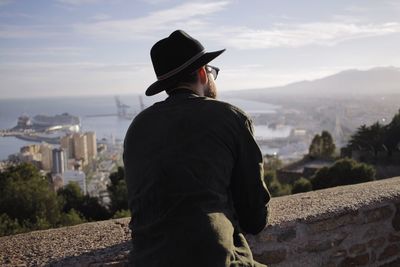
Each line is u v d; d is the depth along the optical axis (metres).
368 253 2.57
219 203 1.28
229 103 1.43
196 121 1.34
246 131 1.36
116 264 1.81
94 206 25.08
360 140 41.78
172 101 1.43
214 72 1.63
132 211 1.38
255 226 1.43
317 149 48.31
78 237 2.04
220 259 1.20
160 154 1.32
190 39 1.44
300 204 2.52
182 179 1.27
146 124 1.42
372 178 23.72
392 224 2.68
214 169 1.29
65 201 23.59
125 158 1.45
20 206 18.83
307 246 2.30
